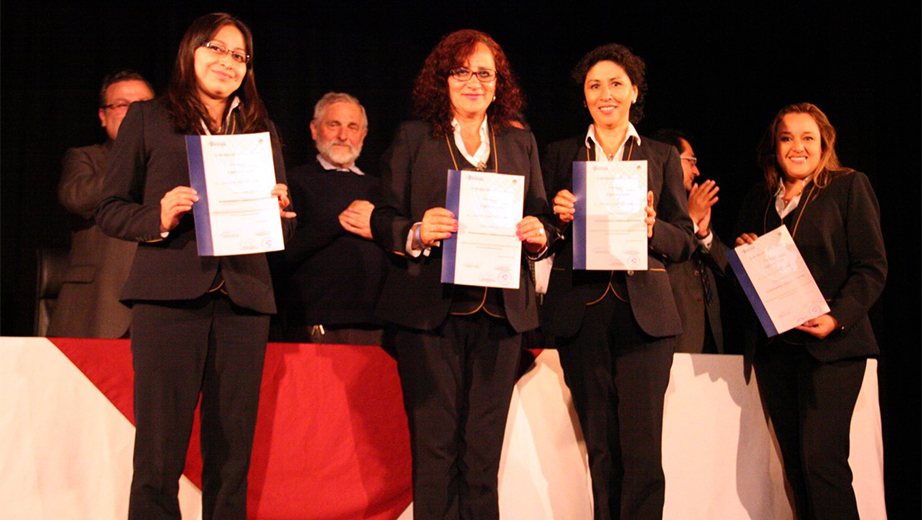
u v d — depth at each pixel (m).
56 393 2.02
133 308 1.90
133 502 1.81
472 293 2.00
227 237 1.88
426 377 1.98
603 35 4.33
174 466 1.85
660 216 2.26
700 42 4.14
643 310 2.11
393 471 2.22
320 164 3.32
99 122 4.07
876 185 3.48
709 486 2.36
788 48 3.85
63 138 4.03
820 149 2.46
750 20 3.98
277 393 2.18
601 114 2.25
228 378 1.92
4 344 1.99
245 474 1.92
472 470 1.97
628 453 2.10
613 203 2.12
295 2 4.27
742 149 4.02
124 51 4.09
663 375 2.13
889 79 3.47
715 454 2.38
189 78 1.97
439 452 1.96
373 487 2.20
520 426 2.28
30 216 4.00
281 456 2.16
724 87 4.08
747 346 2.42
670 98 4.19
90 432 2.03
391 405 2.25
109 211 1.86
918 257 3.35
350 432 2.21
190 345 1.88
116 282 3.02
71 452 2.01
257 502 2.13
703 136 4.12
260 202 1.90
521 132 2.19
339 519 2.17
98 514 2.01
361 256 3.05
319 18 4.29
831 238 2.37
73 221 3.14
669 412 2.37
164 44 4.11
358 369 2.24
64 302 3.03
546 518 2.26
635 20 4.29
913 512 3.29
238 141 1.91
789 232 2.42
